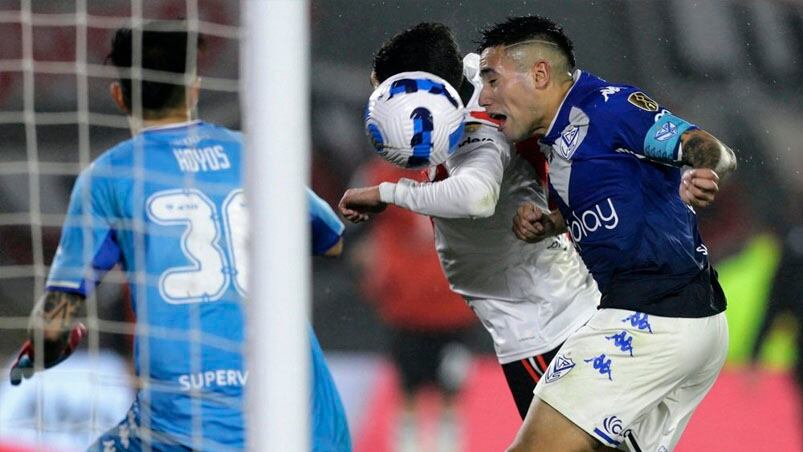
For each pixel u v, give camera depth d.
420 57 12.45
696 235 12.65
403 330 25.61
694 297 12.30
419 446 25.25
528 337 13.88
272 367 7.68
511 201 13.46
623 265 12.27
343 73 32.12
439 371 25.55
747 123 34.56
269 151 7.70
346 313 28.42
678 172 12.40
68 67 27.95
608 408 12.22
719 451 25.06
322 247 11.67
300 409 7.71
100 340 22.56
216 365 10.74
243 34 8.39
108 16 27.80
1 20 27.92
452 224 13.55
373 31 32.53
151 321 10.72
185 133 11.09
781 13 35.72
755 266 29.09
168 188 10.84
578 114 12.13
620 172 12.00
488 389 25.80
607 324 12.36
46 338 10.62
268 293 7.68
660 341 12.18
